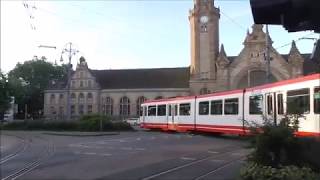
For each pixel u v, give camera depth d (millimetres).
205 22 102312
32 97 130125
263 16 5027
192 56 104000
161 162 18828
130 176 14867
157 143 30266
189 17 105375
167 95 111812
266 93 26609
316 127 20828
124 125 53281
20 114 129625
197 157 20609
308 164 10836
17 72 129375
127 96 114625
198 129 38312
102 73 122000
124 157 21266
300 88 22500
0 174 15945
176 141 31906
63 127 56812
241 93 30734
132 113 113688
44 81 130875
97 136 41688
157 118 48344
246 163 12398
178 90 111000
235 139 32969
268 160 11328
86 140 35375
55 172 16188
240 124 30672
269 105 26094
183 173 15383
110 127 52969
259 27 98938
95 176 14992
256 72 99875
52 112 118938
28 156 22859
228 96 32875
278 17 5039
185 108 41406
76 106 116875
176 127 43250
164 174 15195
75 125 55906
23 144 32500
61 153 24000
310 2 4809
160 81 114750
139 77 117875
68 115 63875
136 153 23188
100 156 22031
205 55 102500
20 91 84375
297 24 5113
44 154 23703
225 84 100500
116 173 15648
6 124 60656
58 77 133250
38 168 17500
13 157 22516
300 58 96625
